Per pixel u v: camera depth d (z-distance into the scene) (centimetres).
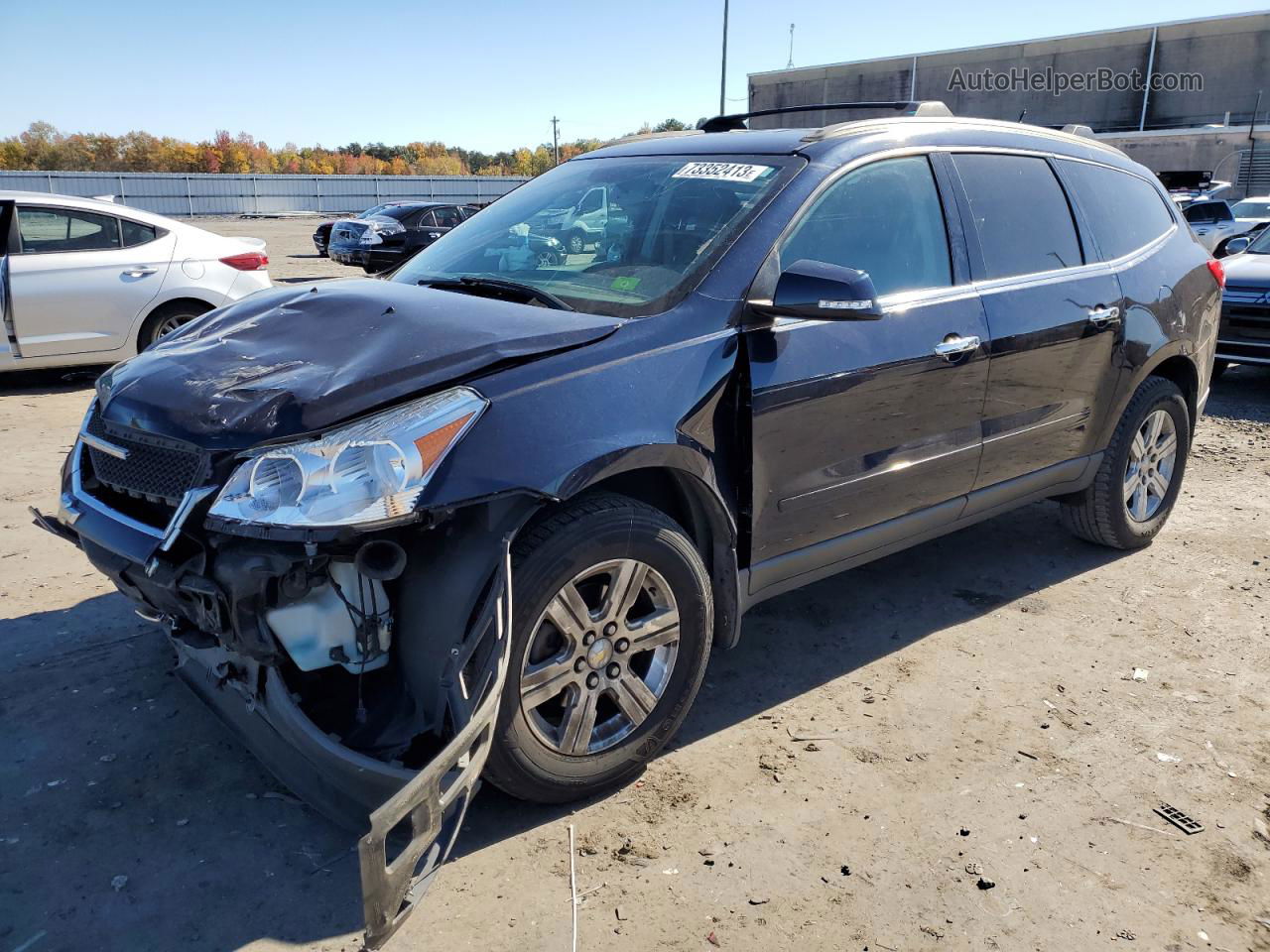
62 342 778
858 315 278
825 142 344
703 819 278
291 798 282
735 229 314
